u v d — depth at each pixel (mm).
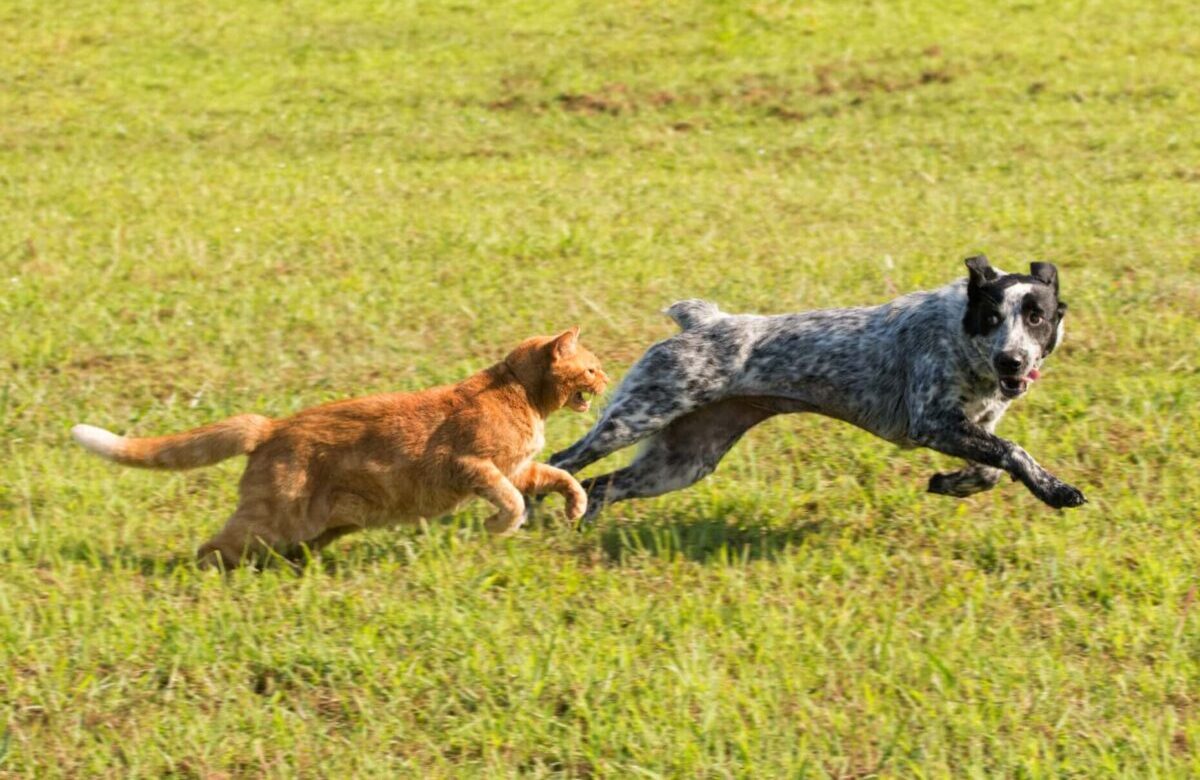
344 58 32219
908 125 27516
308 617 9852
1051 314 10898
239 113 29391
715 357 11680
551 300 17328
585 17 33938
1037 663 9570
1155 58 30688
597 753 8586
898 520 11883
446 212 21766
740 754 8555
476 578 10469
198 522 11523
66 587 10211
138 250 19594
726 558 10992
